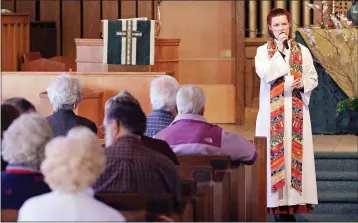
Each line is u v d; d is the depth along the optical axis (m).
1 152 5.34
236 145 6.42
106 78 9.92
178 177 5.37
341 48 11.21
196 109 6.46
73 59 12.98
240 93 13.30
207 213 5.62
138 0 14.01
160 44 10.91
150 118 6.96
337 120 11.60
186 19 13.71
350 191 9.87
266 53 8.52
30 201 4.50
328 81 11.46
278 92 8.55
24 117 4.97
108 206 4.75
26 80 9.98
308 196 8.64
